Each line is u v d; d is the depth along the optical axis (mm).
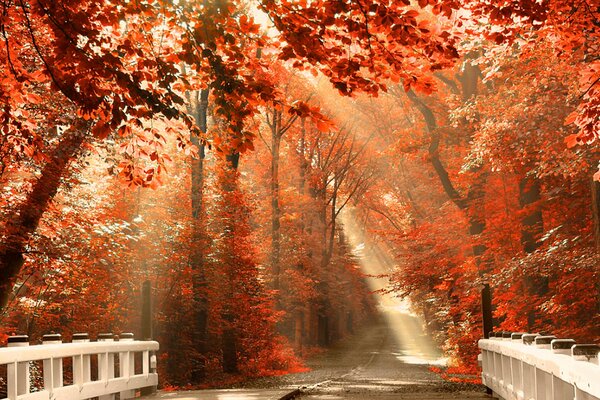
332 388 17359
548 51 14125
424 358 42562
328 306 54250
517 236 23453
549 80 15617
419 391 15773
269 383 22766
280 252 38750
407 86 7992
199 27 7289
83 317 20953
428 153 28922
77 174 15758
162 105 7367
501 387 10828
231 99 7773
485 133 17516
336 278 53375
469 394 13500
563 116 15383
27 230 14688
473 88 27500
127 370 11375
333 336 63844
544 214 21953
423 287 32500
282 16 7164
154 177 8812
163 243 23266
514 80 16922
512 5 8992
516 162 18438
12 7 7539
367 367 33500
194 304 25953
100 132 7730
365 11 7074
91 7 7098
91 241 16859
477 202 24797
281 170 43781
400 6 7090
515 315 19953
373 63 7746
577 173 15812
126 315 24391
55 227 15773
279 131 38375
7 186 14578
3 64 8141
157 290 24172
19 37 9070
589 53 11656
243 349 31312
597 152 14852
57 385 8586
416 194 38469
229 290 26641
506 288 19328
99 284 19766
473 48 13125
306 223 46406
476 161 19375
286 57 7730
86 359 9703
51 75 7406
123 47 7633
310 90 40688
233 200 26000
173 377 24969
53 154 14062
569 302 17797
